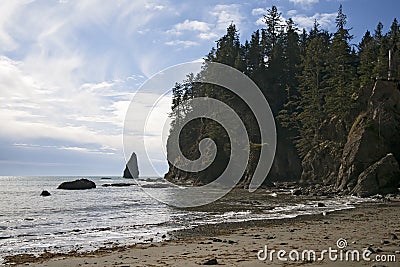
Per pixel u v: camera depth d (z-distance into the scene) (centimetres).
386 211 2641
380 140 4791
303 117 6756
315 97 6725
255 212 2725
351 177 4753
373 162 4697
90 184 6944
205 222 2195
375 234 1540
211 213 2691
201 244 1425
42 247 1501
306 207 3073
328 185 5544
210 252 1246
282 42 8875
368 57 7162
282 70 8444
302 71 7619
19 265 1161
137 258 1206
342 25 8044
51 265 1152
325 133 6419
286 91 8175
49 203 3922
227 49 8344
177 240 1579
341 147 5822
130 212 2861
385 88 5191
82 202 3991
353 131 5191
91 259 1220
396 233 1561
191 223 2158
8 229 2023
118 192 5841
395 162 4300
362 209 2812
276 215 2511
